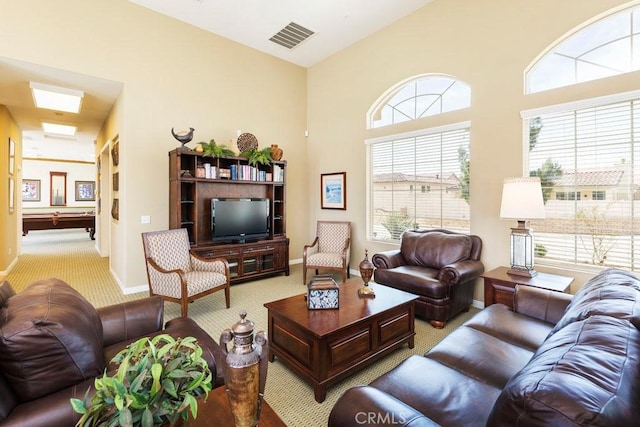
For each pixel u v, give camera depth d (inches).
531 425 28.1
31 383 45.1
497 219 141.9
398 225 186.1
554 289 100.6
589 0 117.0
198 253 168.4
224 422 43.8
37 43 137.6
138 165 168.2
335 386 86.9
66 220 369.4
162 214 177.0
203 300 158.1
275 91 226.2
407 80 178.5
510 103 137.0
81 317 54.6
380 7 168.6
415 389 53.3
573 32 122.5
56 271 214.4
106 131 228.5
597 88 115.6
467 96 155.7
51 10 140.9
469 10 150.3
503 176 139.6
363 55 201.2
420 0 163.3
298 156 241.1
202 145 175.0
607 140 115.8
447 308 125.0
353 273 209.3
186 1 163.3
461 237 145.3
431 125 166.6
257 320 132.7
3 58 132.0
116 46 159.0
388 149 191.2
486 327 79.0
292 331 88.4
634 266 111.1
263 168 212.1
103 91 173.0
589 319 47.2
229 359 40.2
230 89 202.8
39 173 456.8
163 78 175.0
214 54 195.0
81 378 49.4
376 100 194.2
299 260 244.5
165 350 37.5
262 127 219.8
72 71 146.6
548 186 129.3
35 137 300.7
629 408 27.5
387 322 96.3
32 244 340.8
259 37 199.6
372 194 201.9
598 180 118.0
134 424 32.9
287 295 165.6
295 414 76.2
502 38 139.3
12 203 223.8
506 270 125.1
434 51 163.9
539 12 128.7
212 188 192.7
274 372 94.2
